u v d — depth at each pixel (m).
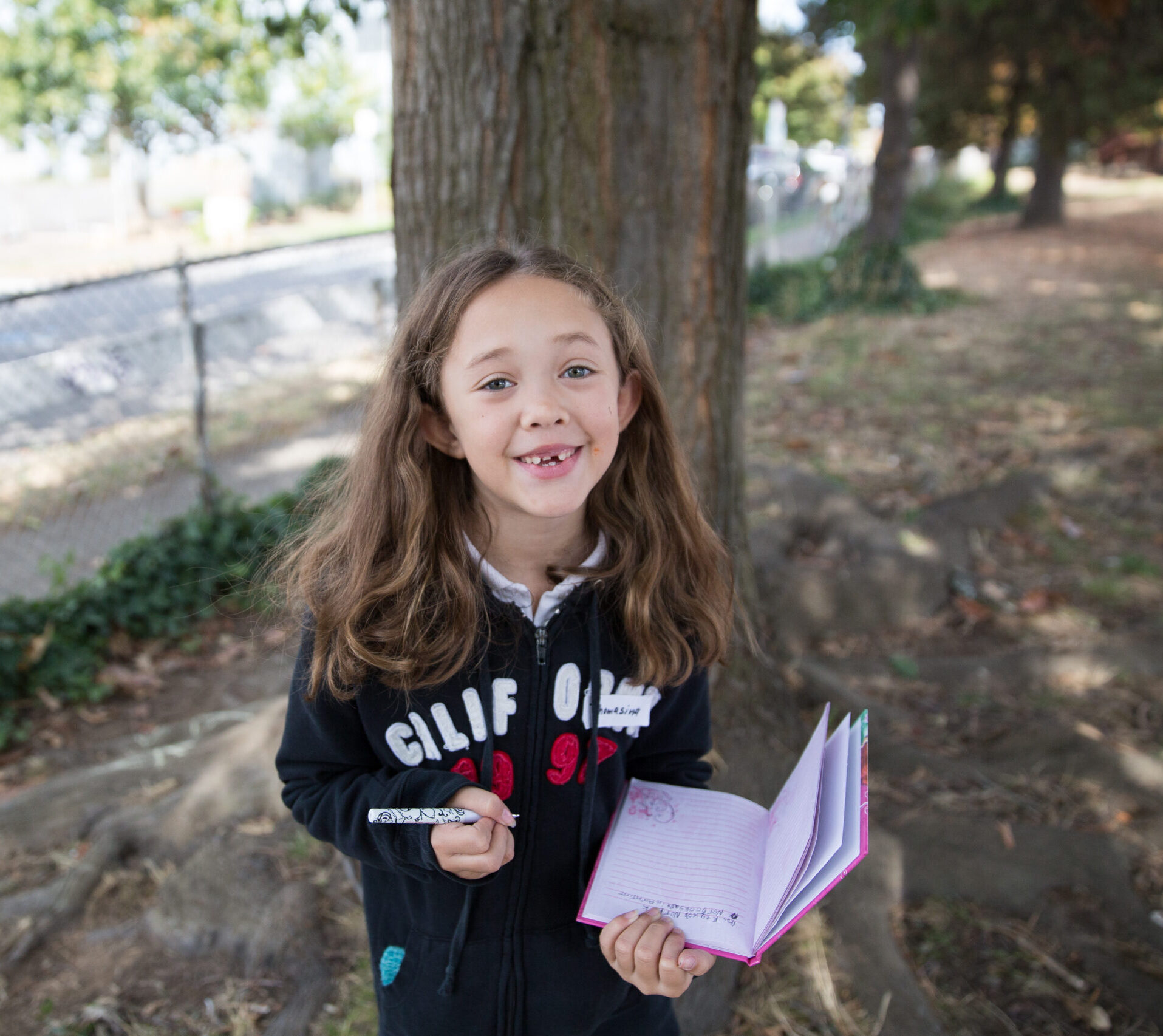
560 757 1.31
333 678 1.27
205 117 22.92
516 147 2.18
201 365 4.66
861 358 8.70
